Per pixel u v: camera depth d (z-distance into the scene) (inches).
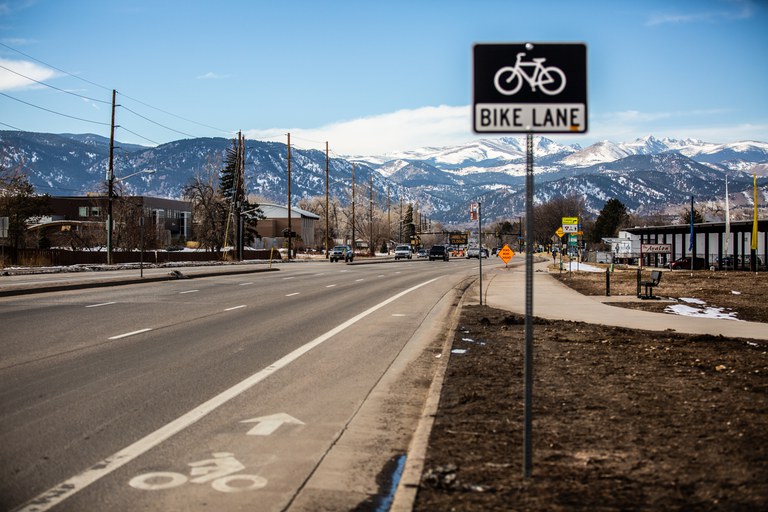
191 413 331.0
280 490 232.5
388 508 217.8
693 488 212.8
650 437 270.5
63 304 868.0
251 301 953.5
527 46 222.4
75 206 5098.4
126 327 647.8
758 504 197.9
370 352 532.4
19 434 291.9
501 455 251.8
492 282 1514.5
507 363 452.1
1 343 541.3
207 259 3100.4
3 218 1457.9
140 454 267.6
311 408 349.4
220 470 251.8
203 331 628.7
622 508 199.2
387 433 307.1
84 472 246.1
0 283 1184.8
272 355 504.1
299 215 6840.6
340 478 246.1
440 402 339.3
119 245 3024.1
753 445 256.1
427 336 629.9
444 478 223.0
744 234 2485.2
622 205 5930.1
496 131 222.1
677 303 960.3
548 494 211.6
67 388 381.7
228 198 4052.7
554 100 221.8
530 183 224.2
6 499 220.4
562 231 1930.4
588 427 287.4
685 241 2832.2
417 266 2677.2
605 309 871.1
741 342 550.3
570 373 414.3
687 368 428.5
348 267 2475.4
